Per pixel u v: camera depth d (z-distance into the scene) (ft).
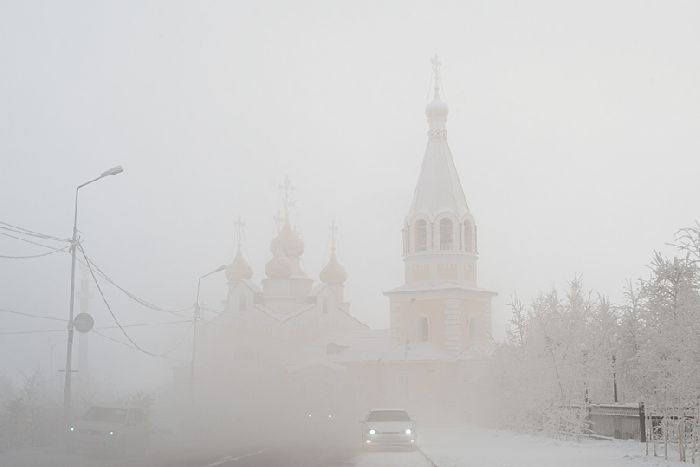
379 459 87.81
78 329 105.60
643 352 83.10
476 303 231.91
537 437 117.50
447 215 226.79
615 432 101.96
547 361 122.21
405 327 230.89
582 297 127.75
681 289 79.46
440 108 233.14
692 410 75.87
